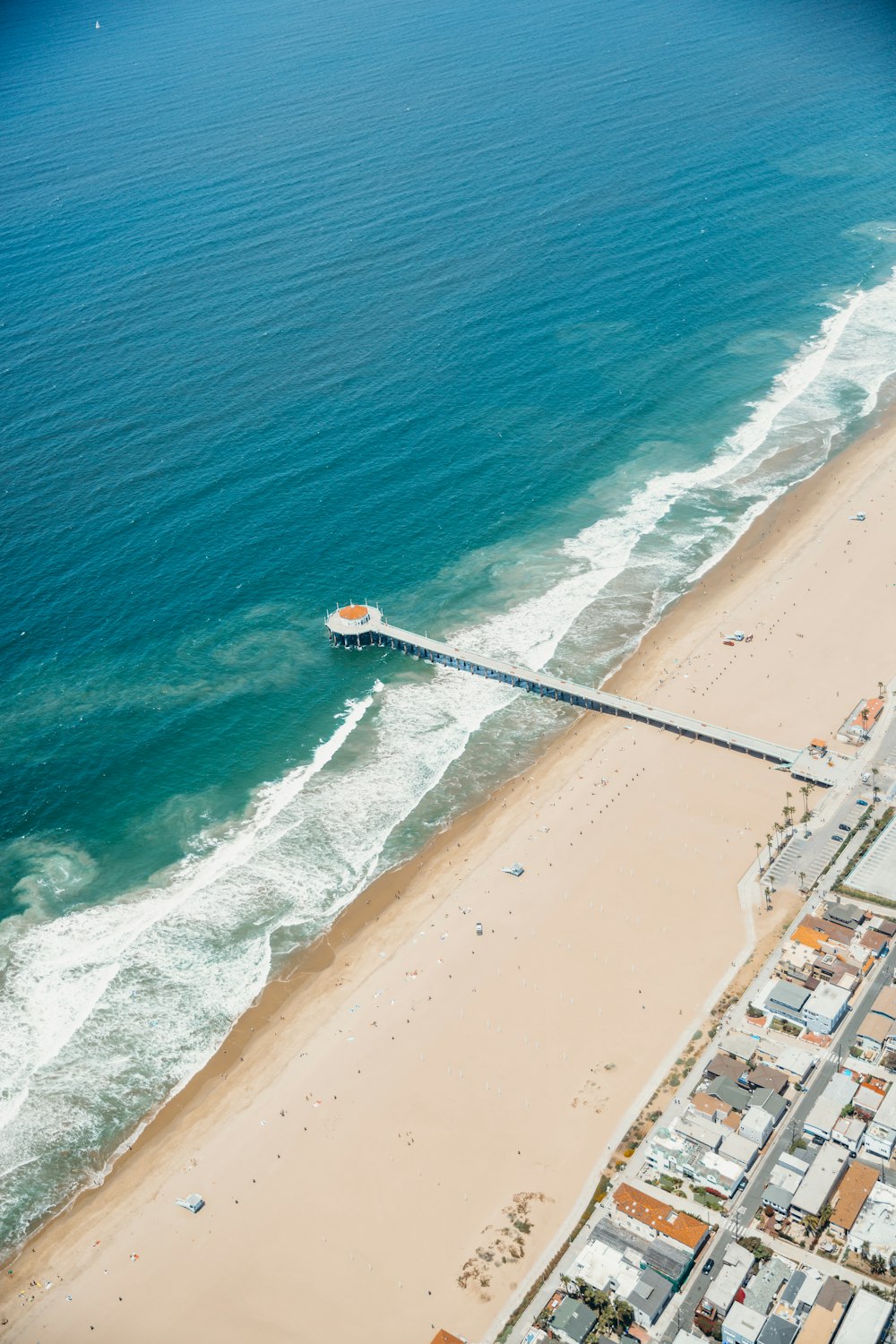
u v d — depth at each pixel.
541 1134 134.75
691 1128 132.38
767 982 149.38
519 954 157.88
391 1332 117.75
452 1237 125.56
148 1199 133.62
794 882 164.00
